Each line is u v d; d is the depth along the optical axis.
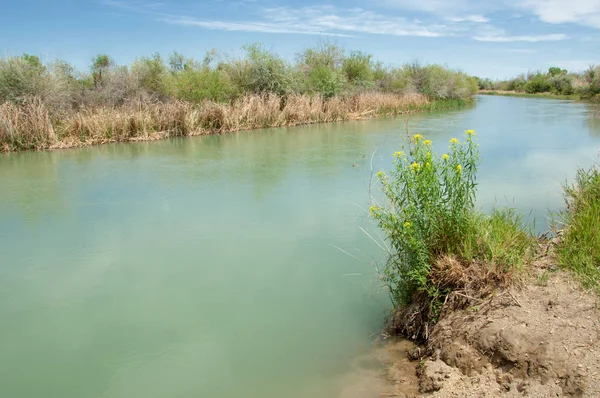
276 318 4.27
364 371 3.49
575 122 19.86
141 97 19.95
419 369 3.41
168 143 15.66
